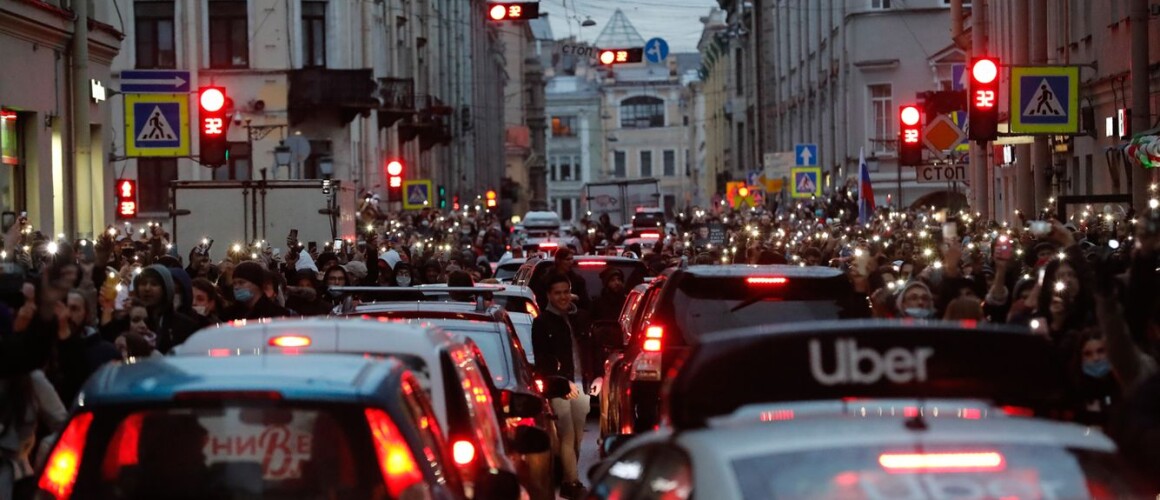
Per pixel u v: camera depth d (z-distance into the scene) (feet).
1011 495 37.19
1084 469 38.34
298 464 49.16
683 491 40.42
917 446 38.63
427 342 66.03
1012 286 125.49
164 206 375.86
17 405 72.13
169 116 212.02
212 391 49.32
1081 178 246.47
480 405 71.77
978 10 289.33
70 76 228.02
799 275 101.04
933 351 45.60
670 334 100.63
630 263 198.59
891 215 260.21
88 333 80.48
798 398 45.21
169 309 94.94
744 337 45.24
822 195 436.76
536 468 89.20
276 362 53.11
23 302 84.74
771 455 38.81
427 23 573.33
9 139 209.97
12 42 205.87
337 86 390.21
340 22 405.80
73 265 69.15
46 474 49.21
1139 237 65.98
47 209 219.20
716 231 343.05
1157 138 171.12
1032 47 256.32
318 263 188.96
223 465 49.06
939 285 110.93
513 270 240.73
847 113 453.99
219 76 387.34
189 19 383.04
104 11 265.13
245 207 247.29
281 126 366.63
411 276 191.62
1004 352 45.80
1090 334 74.74
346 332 66.74
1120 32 219.41
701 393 45.11
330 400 49.55
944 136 221.66
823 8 512.63
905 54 437.99
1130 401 49.26
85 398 49.85
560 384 98.73
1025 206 263.29
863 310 100.83
